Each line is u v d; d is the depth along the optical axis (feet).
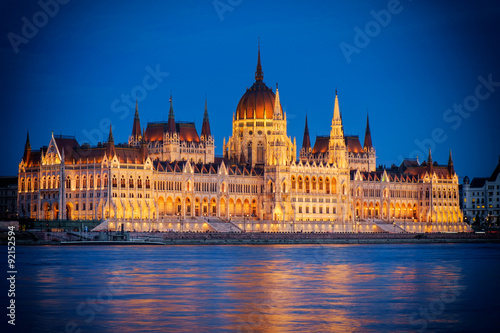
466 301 552.41
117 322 473.67
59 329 457.27
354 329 460.55
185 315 493.77
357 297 564.30
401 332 456.04
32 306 521.24
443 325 474.90
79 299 547.49
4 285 610.65
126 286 610.24
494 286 627.05
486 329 466.70
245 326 464.24
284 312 504.84
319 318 487.20
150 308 515.50
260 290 593.83
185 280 648.38
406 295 576.20
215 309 513.45
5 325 466.70
